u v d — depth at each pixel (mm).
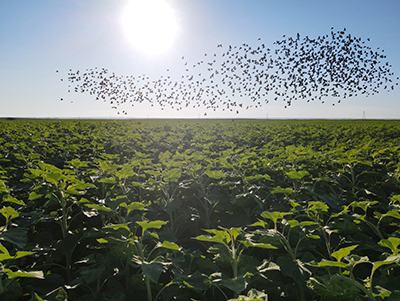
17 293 2574
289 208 4301
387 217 3930
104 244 3746
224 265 3037
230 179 6102
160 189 5434
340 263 2330
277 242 3213
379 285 2719
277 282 3045
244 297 2062
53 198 4332
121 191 4773
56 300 2533
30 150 9242
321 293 2383
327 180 5172
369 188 5562
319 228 3541
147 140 14648
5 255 2449
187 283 2633
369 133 16484
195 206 5625
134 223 3838
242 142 14430
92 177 5086
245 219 4500
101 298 3002
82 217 5023
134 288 3062
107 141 13383
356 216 3750
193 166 5840
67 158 9406
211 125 26297
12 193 5695
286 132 18203
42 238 4285
